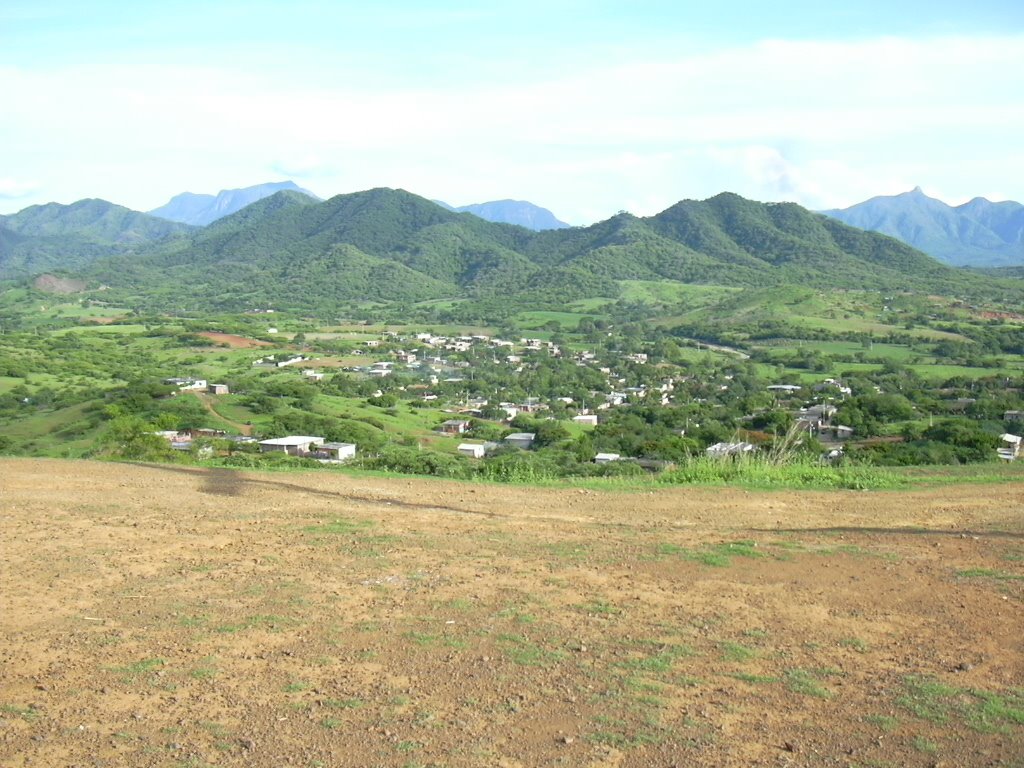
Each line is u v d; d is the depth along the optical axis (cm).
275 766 418
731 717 473
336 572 747
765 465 1405
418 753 430
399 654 558
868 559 801
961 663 550
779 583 724
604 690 505
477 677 523
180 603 659
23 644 573
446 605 657
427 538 880
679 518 1013
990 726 461
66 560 777
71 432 4200
